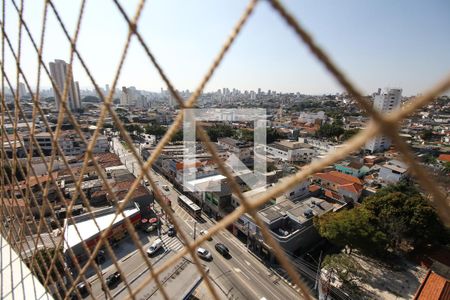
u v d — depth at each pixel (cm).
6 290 414
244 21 116
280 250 136
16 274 445
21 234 450
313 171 114
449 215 92
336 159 105
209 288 177
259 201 135
